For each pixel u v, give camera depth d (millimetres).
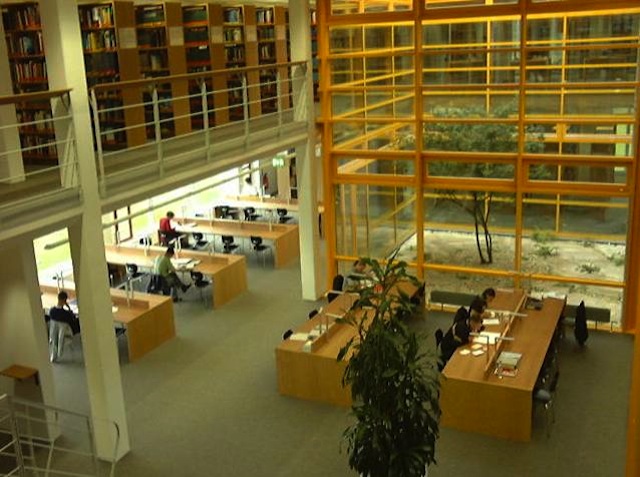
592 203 10484
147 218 15477
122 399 7539
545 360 8320
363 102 11227
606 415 8031
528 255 10977
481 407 7648
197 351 10148
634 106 9625
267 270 13727
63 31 6430
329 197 11805
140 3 11773
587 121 9836
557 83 9867
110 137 11047
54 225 6551
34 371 7836
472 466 7156
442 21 10367
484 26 10211
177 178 8242
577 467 7074
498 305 9773
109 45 10695
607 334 10258
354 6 10914
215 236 15930
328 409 8406
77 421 8312
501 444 7531
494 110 10414
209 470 7270
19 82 10305
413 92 10750
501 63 10211
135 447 7730
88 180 6879
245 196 16859
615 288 10562
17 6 10172
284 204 15992
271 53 14984
